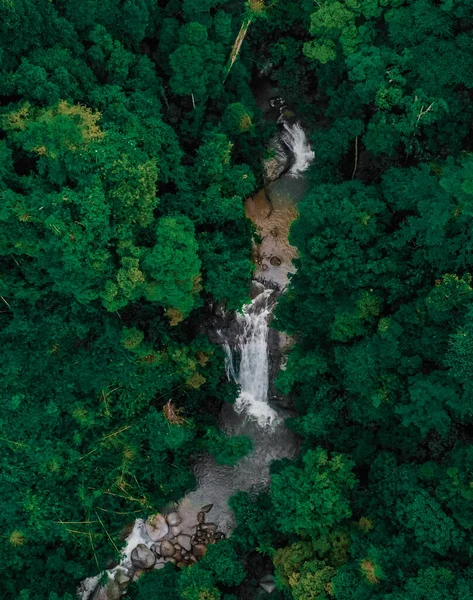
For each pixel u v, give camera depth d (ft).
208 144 88.48
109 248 76.95
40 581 89.15
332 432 90.58
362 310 81.15
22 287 81.97
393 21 86.43
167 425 91.20
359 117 90.94
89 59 84.43
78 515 91.97
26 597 85.87
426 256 78.13
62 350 88.84
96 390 91.76
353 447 88.28
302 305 88.53
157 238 76.18
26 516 89.61
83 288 76.95
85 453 92.27
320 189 84.69
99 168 74.38
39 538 90.17
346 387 89.04
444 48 83.87
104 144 75.51
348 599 73.51
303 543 80.28
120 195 74.38
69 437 91.61
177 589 83.71
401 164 88.33
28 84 75.61
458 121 85.76
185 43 88.38
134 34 87.81
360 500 82.43
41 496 89.71
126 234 75.56
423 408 76.74
